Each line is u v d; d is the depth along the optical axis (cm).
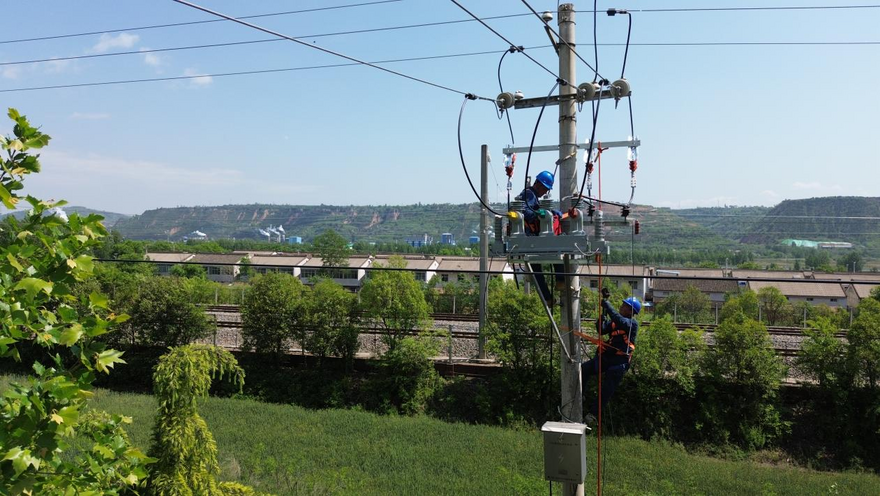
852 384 1842
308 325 2336
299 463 1550
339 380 2252
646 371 1912
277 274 2484
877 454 1747
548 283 1002
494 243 843
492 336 2111
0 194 340
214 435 1752
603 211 859
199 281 3650
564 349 849
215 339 2630
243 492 826
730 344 1900
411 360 2112
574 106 831
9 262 336
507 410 2012
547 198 820
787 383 1969
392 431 1850
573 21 831
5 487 325
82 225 382
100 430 418
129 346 2569
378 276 2295
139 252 5484
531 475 1502
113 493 397
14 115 365
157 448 770
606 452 1708
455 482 1448
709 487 1470
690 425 1908
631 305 1004
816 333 1936
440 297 3275
